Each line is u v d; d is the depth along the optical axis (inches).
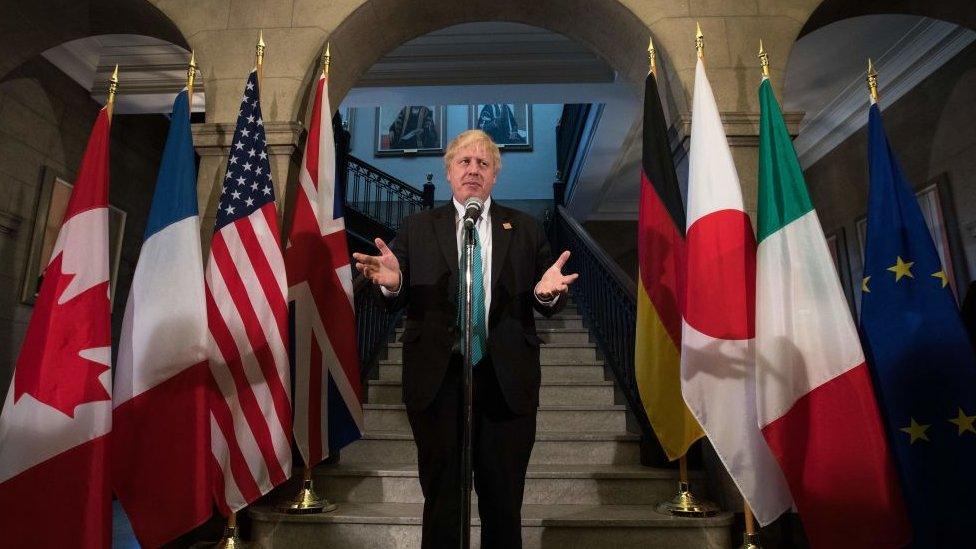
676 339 98.0
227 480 88.7
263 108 120.3
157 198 95.8
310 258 103.8
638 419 124.3
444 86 202.7
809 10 123.3
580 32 138.3
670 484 107.2
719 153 94.0
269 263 96.7
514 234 74.9
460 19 136.9
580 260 223.5
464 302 60.7
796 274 85.1
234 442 89.5
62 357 83.0
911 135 181.9
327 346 101.8
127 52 189.6
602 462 121.4
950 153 166.4
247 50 124.2
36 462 78.6
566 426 134.4
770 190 90.9
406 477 108.0
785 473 78.2
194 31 126.3
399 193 345.7
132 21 137.2
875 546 74.3
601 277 177.5
